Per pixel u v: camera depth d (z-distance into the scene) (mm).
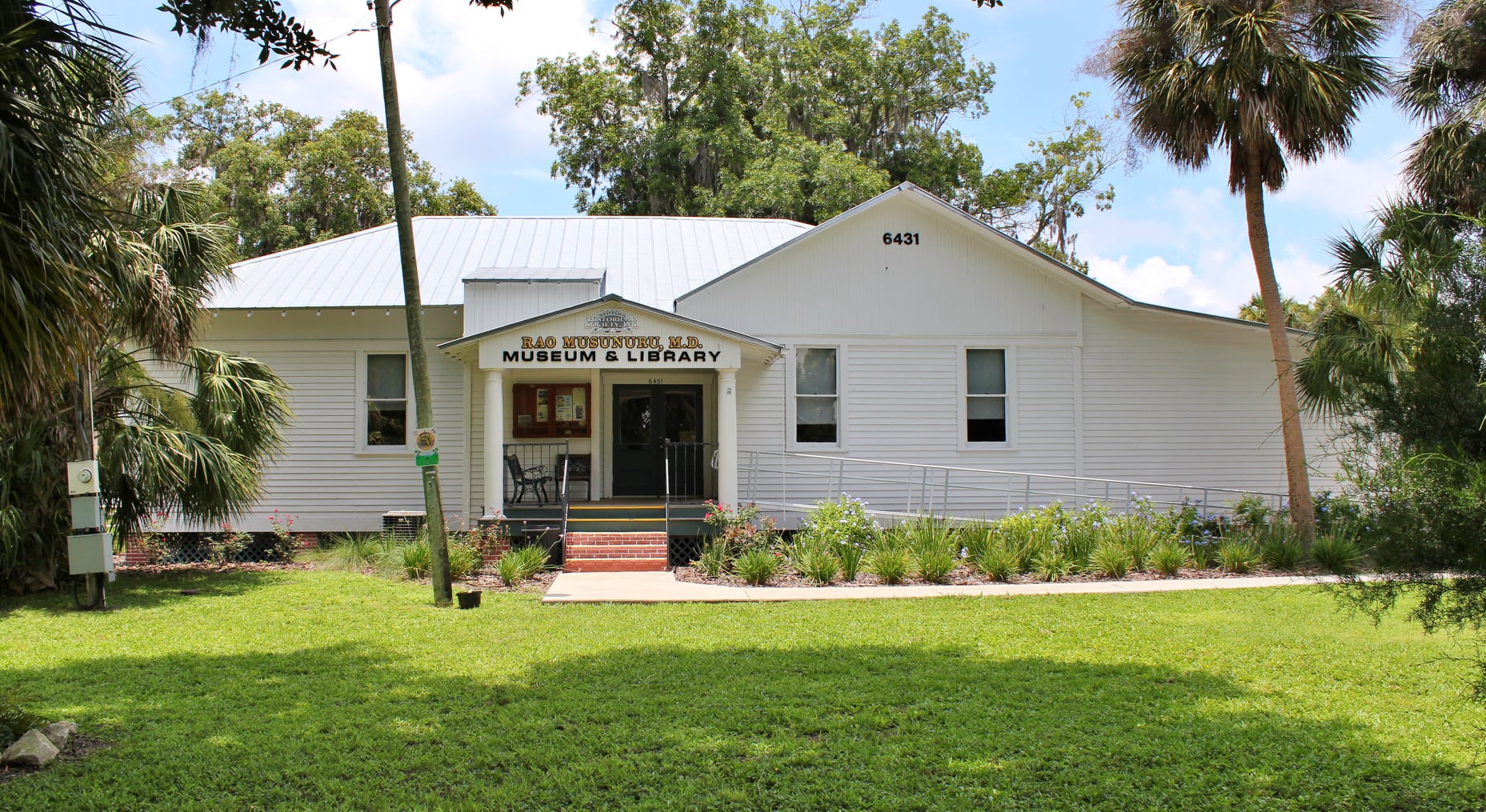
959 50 39281
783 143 33750
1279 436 19438
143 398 14055
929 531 15453
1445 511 5430
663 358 15984
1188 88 16172
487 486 15938
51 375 6160
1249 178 16797
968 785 5934
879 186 32281
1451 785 5949
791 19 38656
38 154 6027
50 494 13094
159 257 12578
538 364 15844
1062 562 14422
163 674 8523
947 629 10500
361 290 18578
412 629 10555
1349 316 14250
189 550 17734
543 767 6238
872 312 18797
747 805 5633
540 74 37312
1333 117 15688
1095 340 19250
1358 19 15664
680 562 16625
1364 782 6016
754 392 18656
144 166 12758
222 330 18344
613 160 36406
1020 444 18984
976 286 19031
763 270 18656
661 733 6852
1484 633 9422
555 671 8609
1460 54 9383
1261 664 8820
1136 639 9891
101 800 5641
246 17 9188
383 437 18516
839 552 14805
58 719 7141
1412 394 5809
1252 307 31469
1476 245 5770
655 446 18953
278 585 13812
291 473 18281
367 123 37625
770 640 9953
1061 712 7348
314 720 7152
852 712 7379
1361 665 8750
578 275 17938
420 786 5914
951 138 39531
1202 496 19203
